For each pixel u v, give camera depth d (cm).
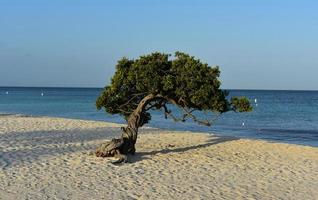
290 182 1352
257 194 1190
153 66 1580
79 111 5669
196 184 1280
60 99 9944
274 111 6594
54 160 1555
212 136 2483
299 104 9175
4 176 1285
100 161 1560
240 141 2275
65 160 1562
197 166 1551
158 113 5456
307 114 5969
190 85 1556
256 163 1662
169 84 1552
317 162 1730
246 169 1538
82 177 1312
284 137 3147
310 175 1467
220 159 1712
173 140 2233
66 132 2464
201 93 1562
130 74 1608
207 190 1214
